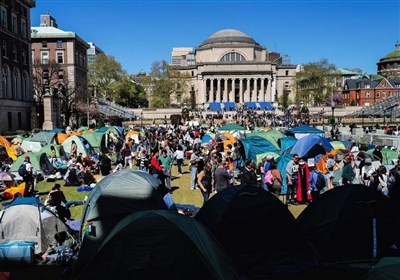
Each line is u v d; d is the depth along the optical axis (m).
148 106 129.25
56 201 14.41
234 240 10.64
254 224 10.79
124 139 41.34
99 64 106.62
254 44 144.50
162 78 116.94
